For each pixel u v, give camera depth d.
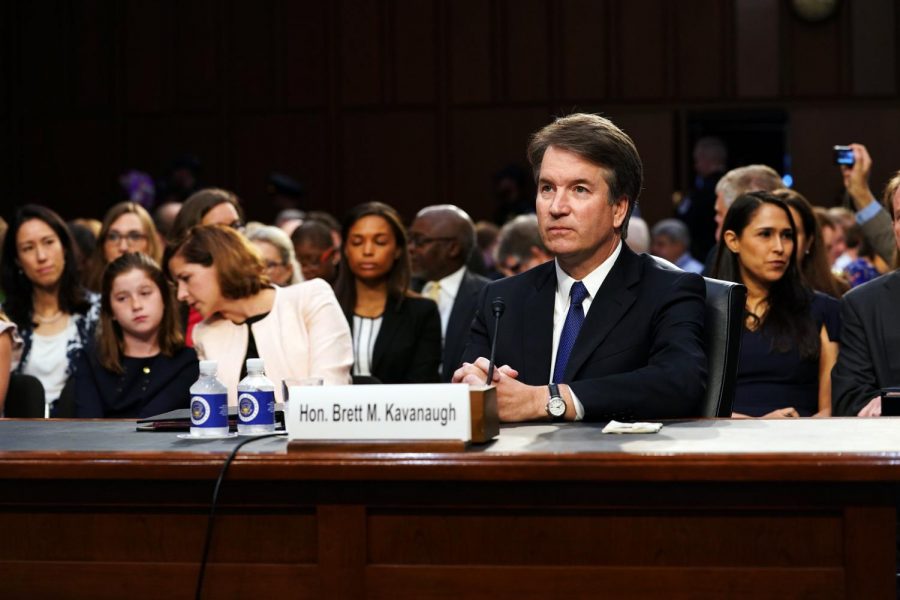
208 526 1.84
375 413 1.86
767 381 3.76
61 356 4.47
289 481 1.86
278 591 1.87
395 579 1.84
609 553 1.80
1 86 10.59
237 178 10.41
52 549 1.93
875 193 9.46
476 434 1.90
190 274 3.44
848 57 9.51
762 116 9.66
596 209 2.53
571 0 9.91
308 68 10.31
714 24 9.69
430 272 5.11
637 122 9.80
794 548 1.77
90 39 10.55
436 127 10.14
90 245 5.91
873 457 1.72
